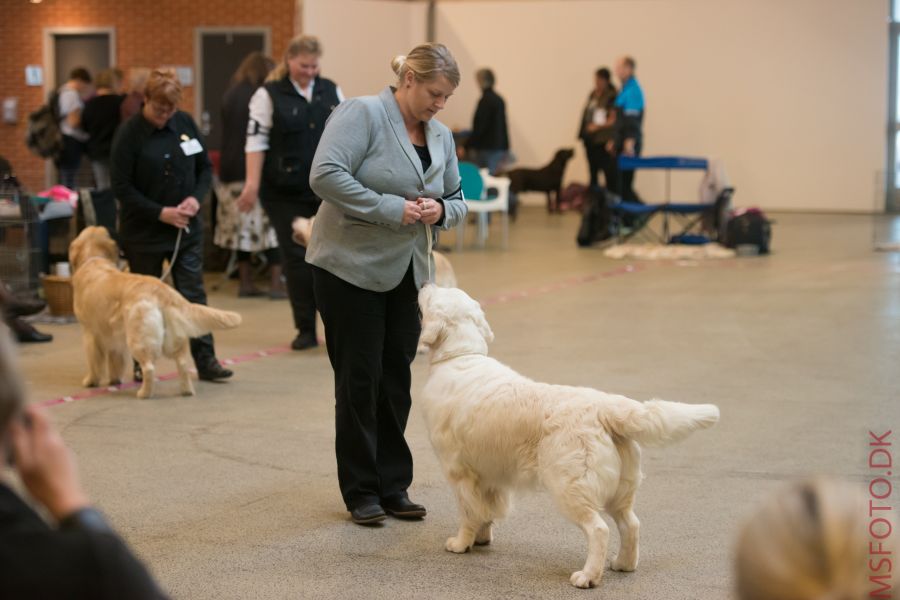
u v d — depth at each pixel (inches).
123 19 648.4
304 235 256.7
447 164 148.9
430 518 147.6
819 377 233.1
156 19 644.1
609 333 289.4
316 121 255.6
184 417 203.6
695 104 715.4
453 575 125.9
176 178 229.9
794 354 258.4
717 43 706.8
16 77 666.8
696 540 136.8
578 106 741.3
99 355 229.8
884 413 201.5
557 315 319.0
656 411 116.8
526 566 128.8
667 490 157.2
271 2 628.7
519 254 477.4
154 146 227.6
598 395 121.4
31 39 663.1
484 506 130.3
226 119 353.1
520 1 738.8
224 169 354.6
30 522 51.4
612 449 118.9
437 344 134.0
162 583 122.5
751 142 708.7
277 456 177.5
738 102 707.4
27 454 51.8
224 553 132.9
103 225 326.3
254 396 221.3
